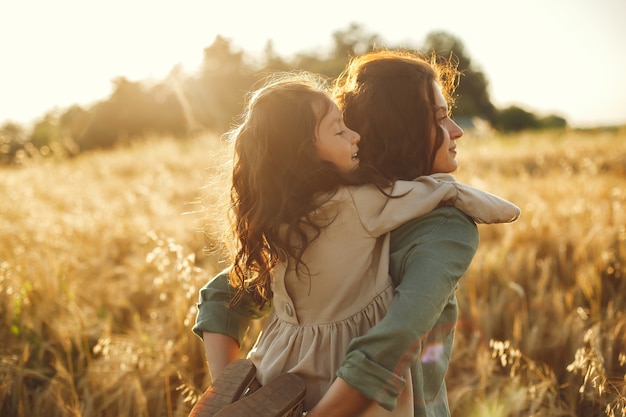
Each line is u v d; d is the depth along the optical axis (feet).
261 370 5.00
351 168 4.73
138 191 24.17
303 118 4.63
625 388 7.09
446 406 5.15
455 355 9.66
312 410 4.28
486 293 12.09
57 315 11.03
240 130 5.00
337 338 4.64
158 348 9.40
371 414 4.35
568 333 9.84
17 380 8.77
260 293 5.26
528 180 26.32
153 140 50.01
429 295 4.16
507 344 8.32
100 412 8.64
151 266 14.02
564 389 8.64
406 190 4.55
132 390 8.44
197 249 15.16
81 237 17.70
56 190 28.04
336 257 4.61
